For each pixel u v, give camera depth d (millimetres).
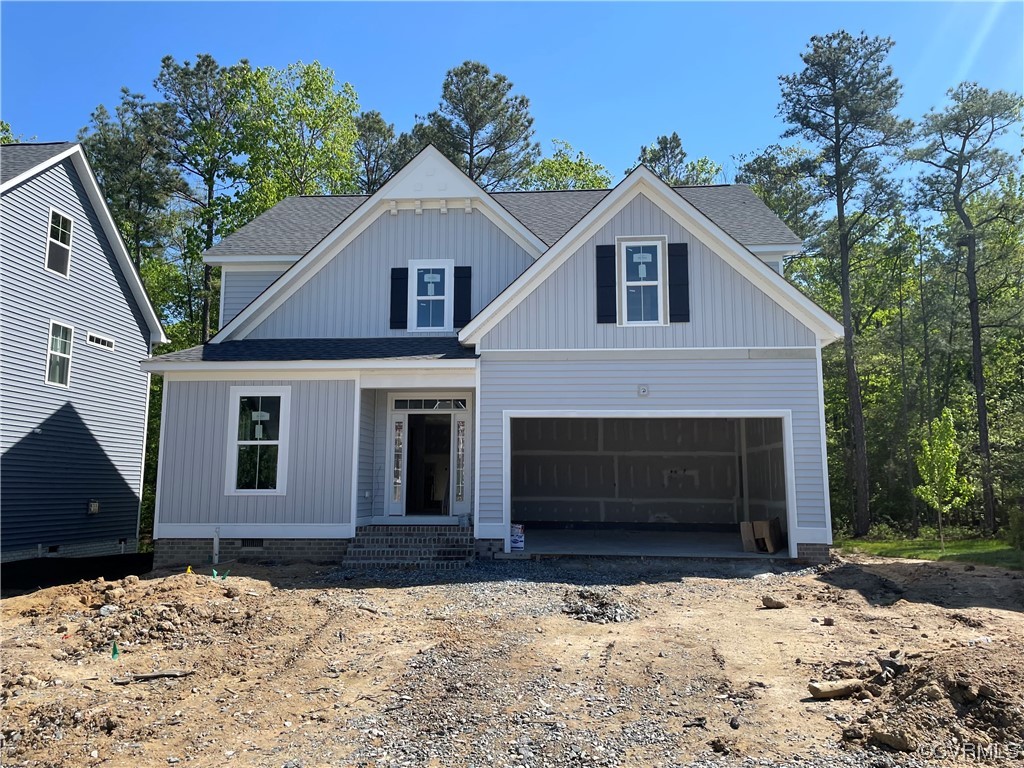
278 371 14281
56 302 17125
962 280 28375
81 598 10555
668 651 7672
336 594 10656
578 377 14055
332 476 14109
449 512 15383
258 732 5793
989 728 5199
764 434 17094
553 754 5258
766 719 5789
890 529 26359
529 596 10648
